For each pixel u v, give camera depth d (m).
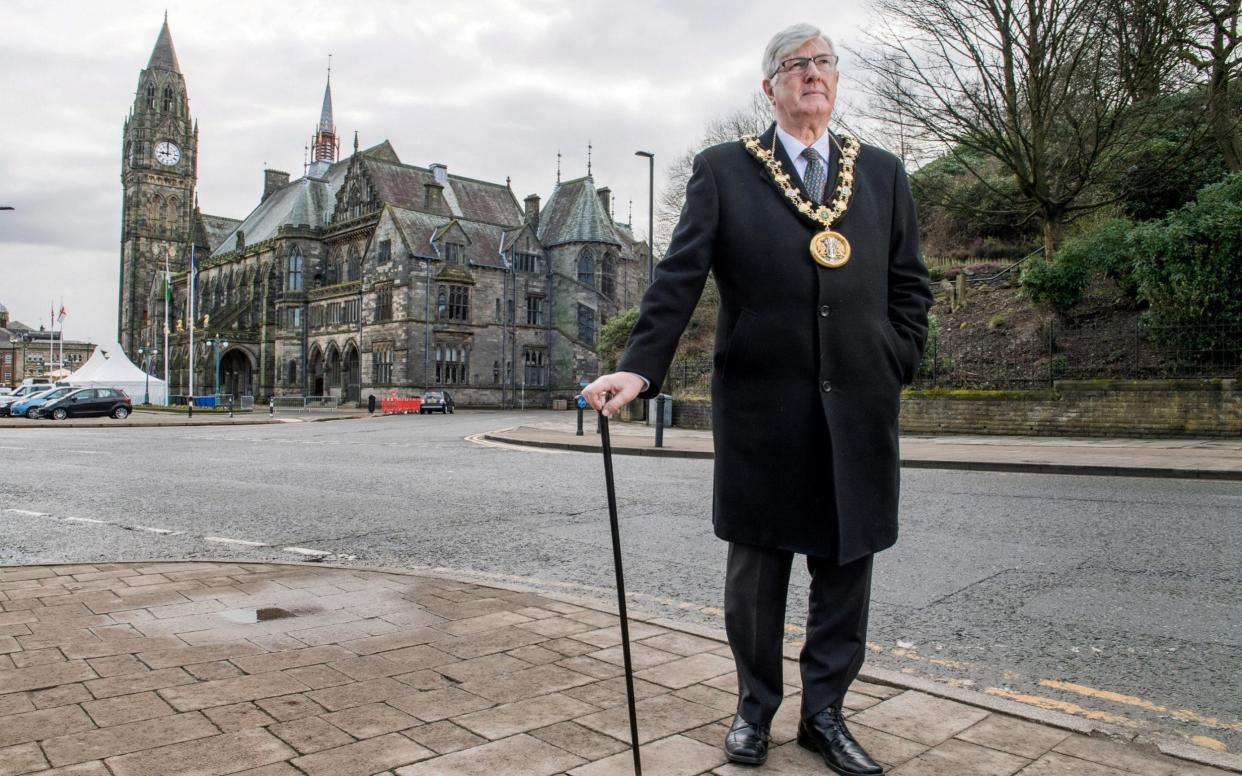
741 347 2.70
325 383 61.66
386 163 62.88
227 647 3.88
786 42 2.80
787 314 2.65
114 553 6.84
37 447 18.81
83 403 36.53
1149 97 20.38
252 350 67.94
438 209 59.84
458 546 7.13
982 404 18.75
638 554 6.78
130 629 4.16
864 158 2.91
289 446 19.39
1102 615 4.91
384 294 55.66
